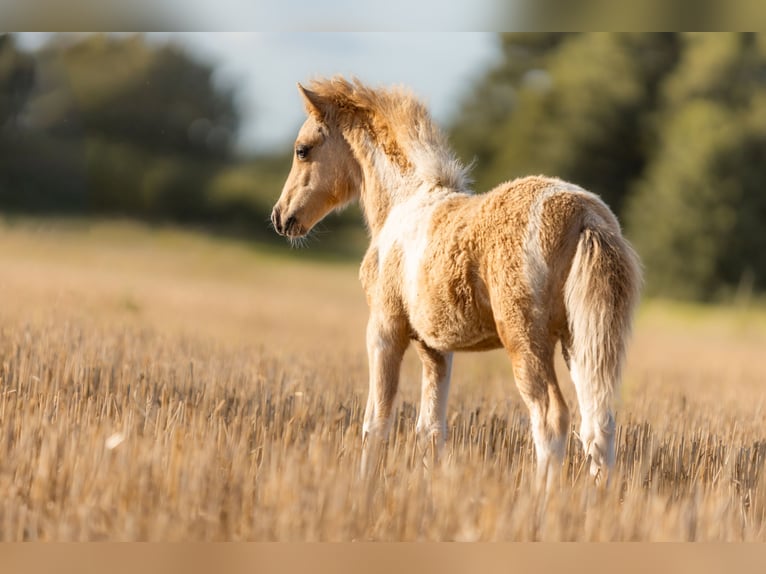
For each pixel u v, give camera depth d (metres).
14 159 72.31
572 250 8.12
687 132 58.50
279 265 56.97
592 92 65.75
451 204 9.37
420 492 7.26
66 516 6.75
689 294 57.78
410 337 9.91
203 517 6.75
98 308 20.89
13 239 49.31
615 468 8.48
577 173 66.75
